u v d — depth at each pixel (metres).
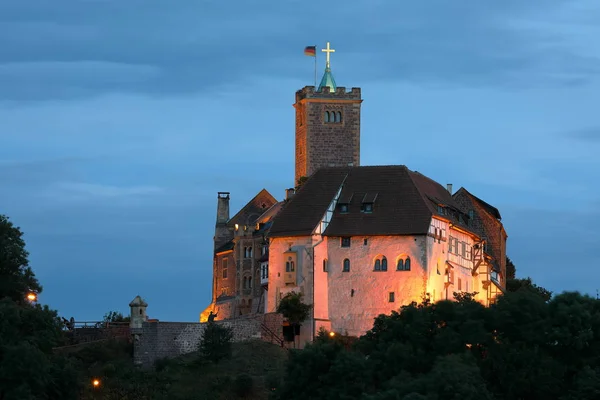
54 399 172.88
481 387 164.25
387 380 171.38
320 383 173.88
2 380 166.75
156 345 198.38
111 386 188.62
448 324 177.38
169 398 185.75
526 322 175.12
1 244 190.25
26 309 177.25
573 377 170.12
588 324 174.12
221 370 194.38
